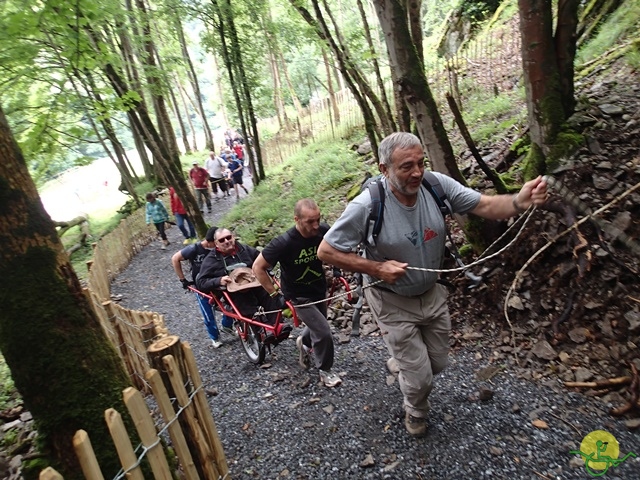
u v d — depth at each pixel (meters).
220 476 2.54
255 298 4.77
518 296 4.07
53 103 6.74
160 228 11.77
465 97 9.98
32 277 2.10
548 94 4.45
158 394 2.03
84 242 13.56
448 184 2.72
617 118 4.60
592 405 3.08
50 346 2.13
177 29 12.66
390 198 2.59
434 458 2.92
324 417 3.56
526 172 4.72
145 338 3.59
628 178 4.00
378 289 2.86
